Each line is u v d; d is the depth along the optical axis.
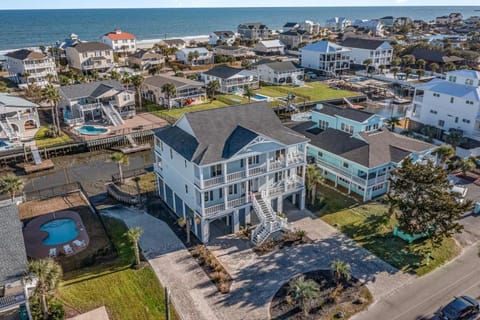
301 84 104.38
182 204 38.09
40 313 25.03
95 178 51.22
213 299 27.80
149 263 31.77
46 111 78.62
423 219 31.94
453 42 157.62
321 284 29.16
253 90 98.19
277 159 37.88
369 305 27.06
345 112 52.78
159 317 26.16
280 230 35.56
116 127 68.50
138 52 128.38
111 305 27.12
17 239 26.70
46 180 50.97
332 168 45.69
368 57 122.94
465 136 59.31
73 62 120.00
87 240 34.88
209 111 37.53
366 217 38.81
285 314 26.33
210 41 188.00
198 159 32.66
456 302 25.94
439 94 62.00
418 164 34.88
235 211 35.38
